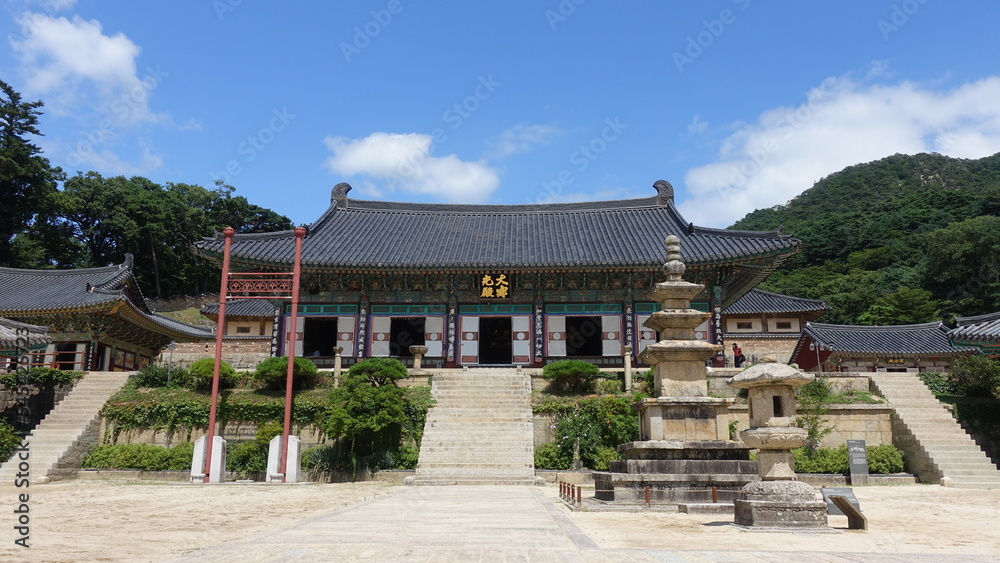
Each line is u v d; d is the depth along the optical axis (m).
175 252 92.50
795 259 111.50
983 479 23.67
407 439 28.25
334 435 26.84
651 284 37.94
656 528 11.79
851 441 25.38
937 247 85.75
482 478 24.22
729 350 60.84
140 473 27.09
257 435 27.72
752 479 16.05
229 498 18.48
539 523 12.09
